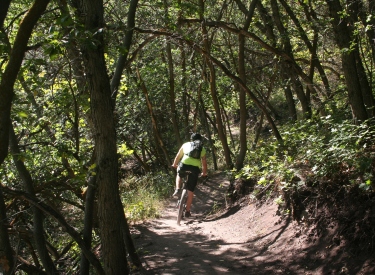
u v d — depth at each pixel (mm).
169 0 9742
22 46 3514
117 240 4828
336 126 7211
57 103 6027
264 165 8406
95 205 7594
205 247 7246
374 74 9984
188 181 9570
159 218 10344
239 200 9641
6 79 3482
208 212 10445
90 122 6797
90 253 4699
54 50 4418
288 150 8898
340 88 10484
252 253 6531
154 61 13992
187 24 10891
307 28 13320
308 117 11570
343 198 5875
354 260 5109
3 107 3475
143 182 14844
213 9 12641
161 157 16672
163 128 16578
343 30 7199
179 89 15031
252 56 13930
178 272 6188
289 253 6039
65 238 9328
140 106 14250
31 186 5688
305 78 10930
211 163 18203
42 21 5465
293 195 6711
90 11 4605
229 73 9898
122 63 5816
